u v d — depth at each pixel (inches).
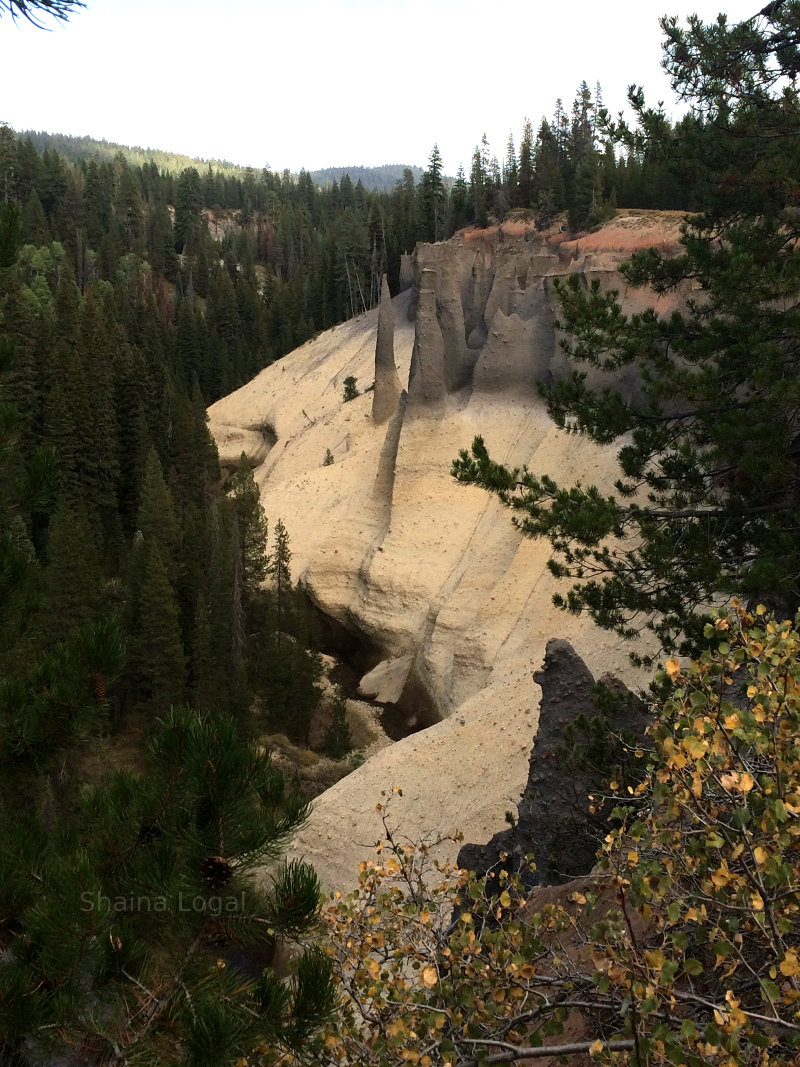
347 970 304.3
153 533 2137.1
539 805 689.6
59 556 1670.8
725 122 759.1
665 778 235.5
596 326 730.2
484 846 729.0
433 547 2057.1
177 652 1621.6
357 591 2158.0
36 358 2925.7
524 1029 255.0
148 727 1489.9
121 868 308.3
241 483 2583.7
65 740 359.9
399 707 1891.0
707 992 261.0
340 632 2187.5
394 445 2283.5
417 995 267.3
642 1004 203.3
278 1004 292.7
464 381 2326.5
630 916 350.0
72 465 2623.0
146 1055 273.6
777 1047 219.9
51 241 6589.6
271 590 2196.1
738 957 232.1
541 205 3750.0
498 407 2219.5
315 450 3080.7
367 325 4126.5
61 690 350.6
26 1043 274.1
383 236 4874.5
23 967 282.2
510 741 1318.9
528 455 2087.8
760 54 751.1
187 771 299.3
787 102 749.3
